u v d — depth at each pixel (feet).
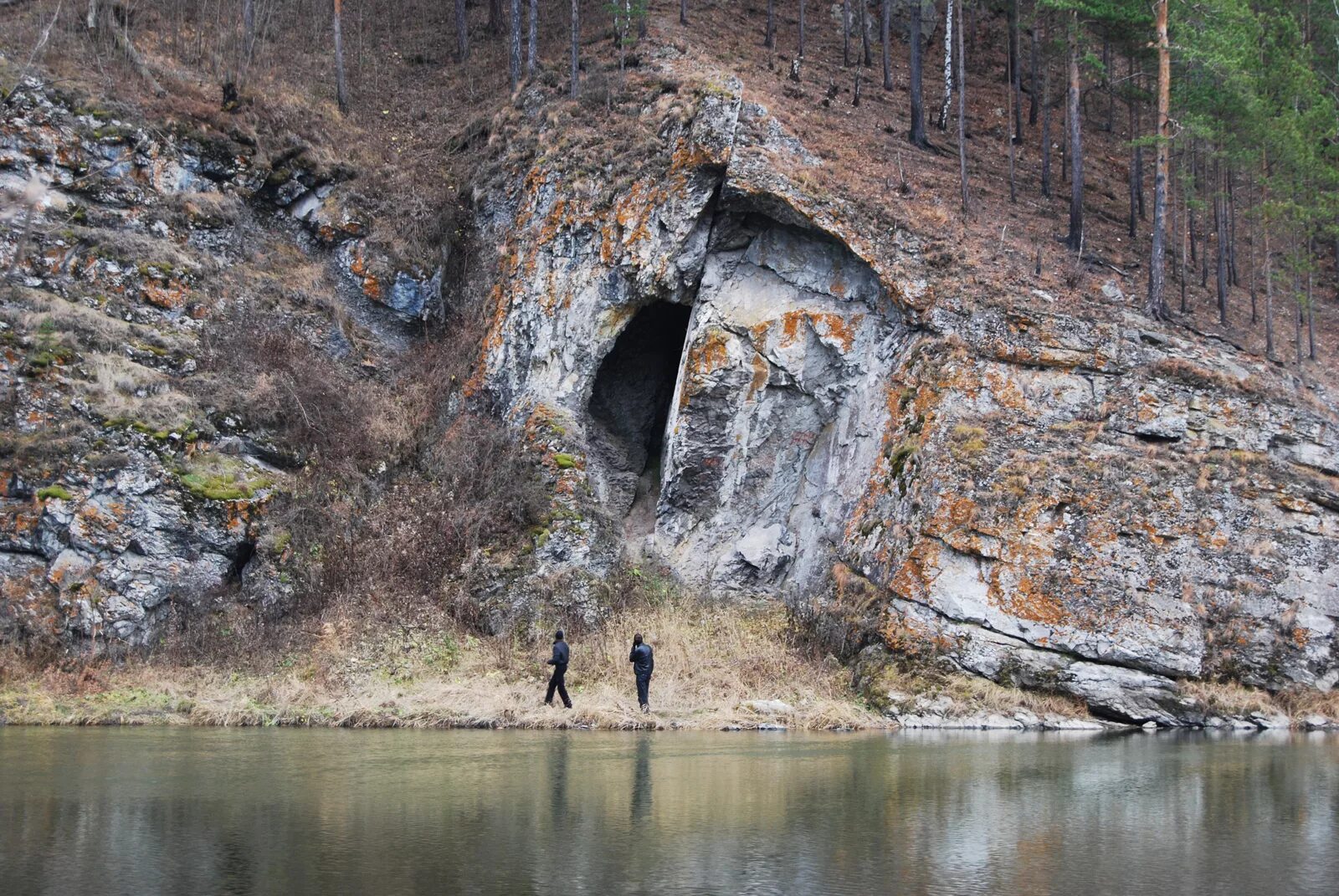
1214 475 79.30
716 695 70.79
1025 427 80.23
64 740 56.95
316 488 85.20
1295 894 28.71
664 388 99.55
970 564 73.92
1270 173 105.70
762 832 35.47
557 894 27.63
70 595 73.56
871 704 70.74
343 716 65.21
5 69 94.17
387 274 100.48
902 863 31.73
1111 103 137.18
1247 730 69.87
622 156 96.07
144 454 78.48
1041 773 48.14
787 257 91.20
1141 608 72.90
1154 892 28.91
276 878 29.07
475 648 76.69
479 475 87.45
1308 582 77.56
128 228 92.94
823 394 88.94
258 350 90.84
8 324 80.74
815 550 85.25
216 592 77.56
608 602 80.69
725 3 144.36
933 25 147.13
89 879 28.91
